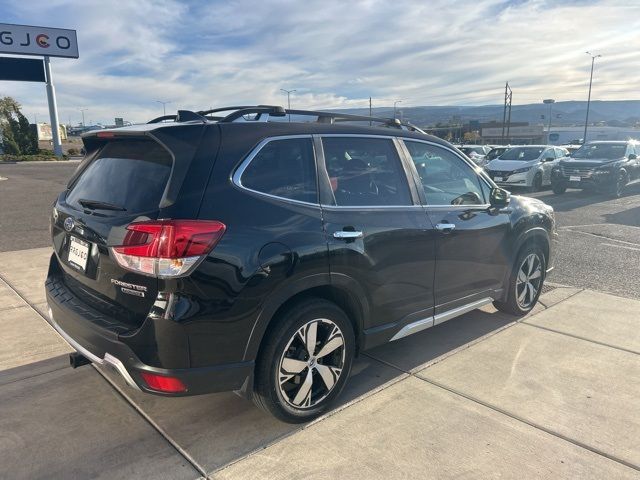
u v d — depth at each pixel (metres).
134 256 2.55
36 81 40.31
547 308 5.17
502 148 20.47
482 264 4.27
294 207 2.96
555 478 2.63
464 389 3.53
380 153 3.60
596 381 3.63
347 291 3.21
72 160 41.69
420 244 3.62
